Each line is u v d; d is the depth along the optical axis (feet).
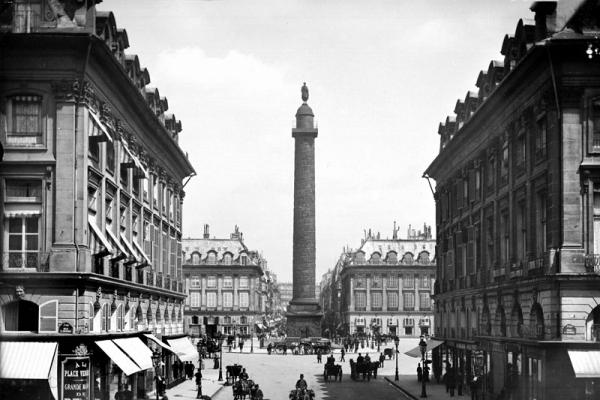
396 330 467.11
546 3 108.37
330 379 201.16
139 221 154.92
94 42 109.09
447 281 190.70
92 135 114.42
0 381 103.04
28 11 110.73
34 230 110.52
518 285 121.80
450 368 168.86
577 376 100.42
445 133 198.18
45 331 108.68
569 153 105.19
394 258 473.67
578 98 105.19
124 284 131.75
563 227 104.88
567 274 103.35
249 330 466.29
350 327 468.34
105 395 121.70
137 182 154.30
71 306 109.19
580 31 106.52
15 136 110.11
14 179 110.32
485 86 152.56
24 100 110.42
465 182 171.22
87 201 112.47
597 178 105.09
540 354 107.14
